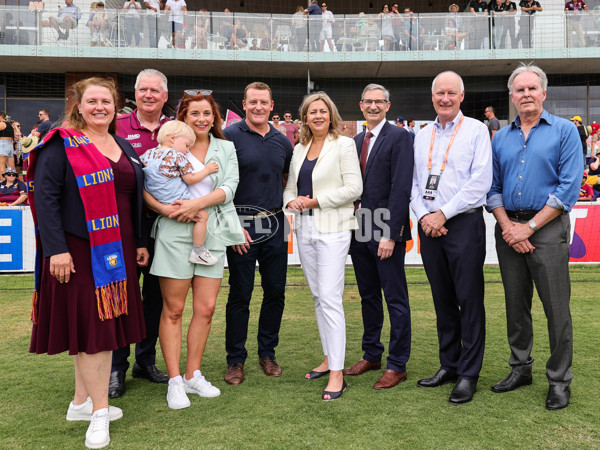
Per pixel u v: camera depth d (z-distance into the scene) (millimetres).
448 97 2834
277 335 3373
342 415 2545
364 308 3303
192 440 2285
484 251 2869
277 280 3287
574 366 3234
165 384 3105
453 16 12836
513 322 2912
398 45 12938
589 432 2312
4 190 8469
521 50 12797
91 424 2303
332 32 12984
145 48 12641
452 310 3002
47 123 9570
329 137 3082
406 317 3023
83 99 2441
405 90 14531
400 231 2941
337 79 14562
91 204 2307
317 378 3145
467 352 2816
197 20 12742
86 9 13438
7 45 12406
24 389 2979
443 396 2803
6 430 2436
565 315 2689
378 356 3316
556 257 2691
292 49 13023
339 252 2961
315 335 4145
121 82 14062
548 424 2406
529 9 12836
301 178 3145
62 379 3148
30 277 6762
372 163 3082
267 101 3166
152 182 2717
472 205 2758
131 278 2508
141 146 3059
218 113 3021
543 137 2727
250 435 2326
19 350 3758
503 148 2875
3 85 13992
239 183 3195
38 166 2299
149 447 2223
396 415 2537
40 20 12461
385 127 3102
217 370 3316
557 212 2658
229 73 13938
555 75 14328
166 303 2801
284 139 3350
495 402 2701
